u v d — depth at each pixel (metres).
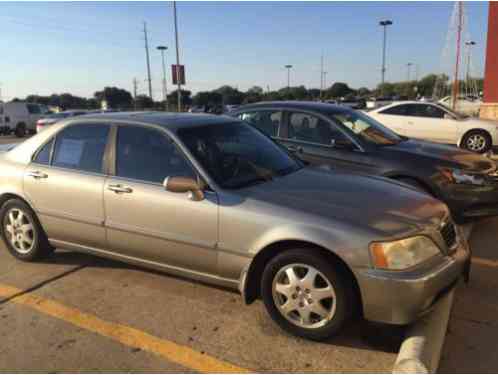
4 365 3.11
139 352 3.24
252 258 3.43
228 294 4.07
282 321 3.39
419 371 2.73
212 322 3.61
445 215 3.58
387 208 3.38
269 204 3.41
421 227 3.21
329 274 3.15
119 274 4.53
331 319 3.20
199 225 3.62
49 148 4.57
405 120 13.05
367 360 3.10
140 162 4.02
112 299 4.02
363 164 5.71
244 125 4.66
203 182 3.68
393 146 5.97
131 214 3.96
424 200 3.68
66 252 5.12
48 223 4.53
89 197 4.18
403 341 3.19
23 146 4.79
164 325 3.58
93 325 3.61
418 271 3.03
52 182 4.40
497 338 3.33
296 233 3.21
